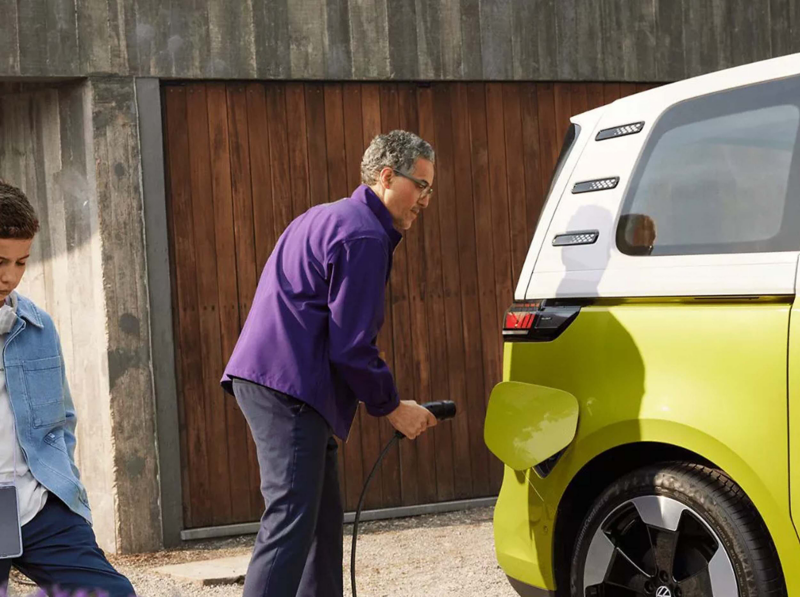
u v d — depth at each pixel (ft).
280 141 21.84
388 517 22.48
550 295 12.02
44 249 21.88
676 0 24.58
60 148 21.11
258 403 11.75
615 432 11.04
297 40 21.71
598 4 23.90
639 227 11.48
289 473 11.62
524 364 12.09
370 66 22.22
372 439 22.54
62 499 9.12
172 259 21.20
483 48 23.02
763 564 9.97
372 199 12.12
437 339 22.88
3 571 8.96
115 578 9.10
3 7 19.84
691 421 10.37
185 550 20.81
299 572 11.61
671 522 10.53
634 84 24.43
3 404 9.16
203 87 21.38
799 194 10.31
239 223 21.59
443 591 16.83
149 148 20.80
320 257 11.69
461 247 23.06
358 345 11.46
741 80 11.25
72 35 20.25
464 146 23.11
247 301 21.62
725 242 10.71
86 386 21.22
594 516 11.18
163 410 20.93
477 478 23.15
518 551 12.14
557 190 12.53
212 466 21.45
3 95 22.04
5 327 9.16
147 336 20.77
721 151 11.10
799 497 9.66
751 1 25.22
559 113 23.79
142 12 20.67
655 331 10.88
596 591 11.17
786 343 9.88
